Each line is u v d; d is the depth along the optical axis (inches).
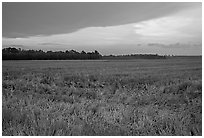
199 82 271.1
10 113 154.6
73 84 297.4
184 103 211.0
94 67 499.8
